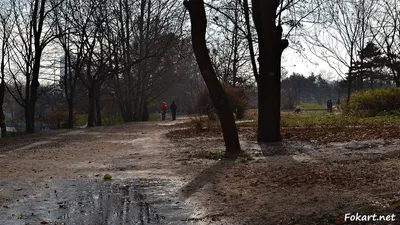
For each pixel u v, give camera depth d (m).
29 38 32.22
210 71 13.09
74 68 36.50
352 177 8.18
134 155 13.70
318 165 10.06
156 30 37.75
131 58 41.88
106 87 52.66
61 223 6.23
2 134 31.30
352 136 15.91
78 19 35.00
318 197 6.90
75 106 62.44
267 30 15.28
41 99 60.34
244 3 18.69
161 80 50.16
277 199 7.07
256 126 24.34
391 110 27.06
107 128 29.27
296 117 32.66
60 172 10.65
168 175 9.84
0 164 12.29
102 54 36.97
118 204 7.27
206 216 6.42
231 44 29.34
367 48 38.84
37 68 30.78
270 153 12.79
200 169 10.49
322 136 16.56
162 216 6.49
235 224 5.99
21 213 6.80
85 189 8.52
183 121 35.88
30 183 9.21
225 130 13.26
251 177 9.10
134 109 45.50
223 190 8.03
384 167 8.95
